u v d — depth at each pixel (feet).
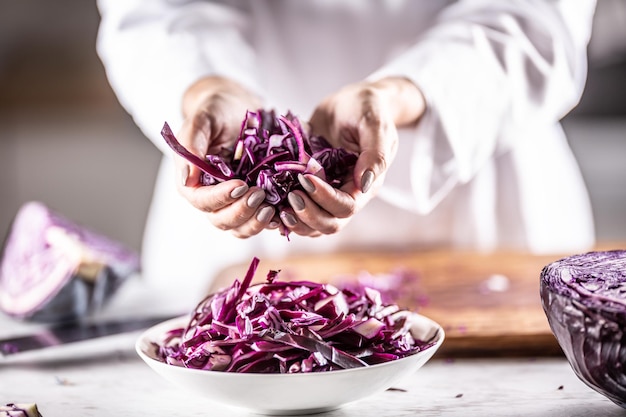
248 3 4.78
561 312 2.54
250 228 2.88
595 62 8.79
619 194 8.61
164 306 3.99
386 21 4.74
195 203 2.92
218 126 3.20
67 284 3.73
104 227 9.19
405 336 2.76
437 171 4.10
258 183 2.85
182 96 4.03
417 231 4.85
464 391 2.93
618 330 2.44
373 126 3.11
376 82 3.67
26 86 9.31
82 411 2.86
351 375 2.53
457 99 4.01
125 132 9.36
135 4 4.66
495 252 4.55
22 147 9.23
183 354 2.73
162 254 5.11
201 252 5.03
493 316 3.48
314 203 2.80
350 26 4.75
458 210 4.82
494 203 4.90
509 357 3.24
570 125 9.13
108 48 4.69
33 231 3.96
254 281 4.07
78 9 9.16
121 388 3.04
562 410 2.76
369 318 2.71
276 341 2.59
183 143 3.05
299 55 4.80
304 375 2.51
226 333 2.70
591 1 4.59
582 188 5.22
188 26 4.53
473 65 4.12
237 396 2.58
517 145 4.87
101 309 3.96
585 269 2.61
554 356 3.23
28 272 3.85
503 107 4.18
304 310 2.75
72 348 3.45
